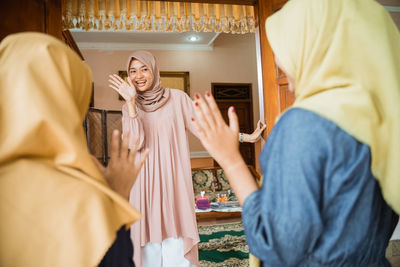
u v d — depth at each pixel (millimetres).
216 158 676
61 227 522
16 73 562
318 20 606
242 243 3004
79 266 511
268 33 684
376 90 588
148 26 3242
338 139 551
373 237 623
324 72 592
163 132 2133
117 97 6395
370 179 586
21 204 519
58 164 569
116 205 605
